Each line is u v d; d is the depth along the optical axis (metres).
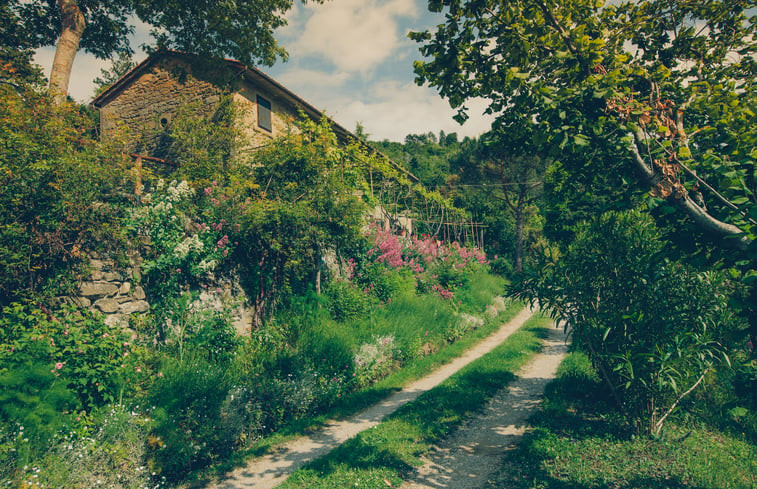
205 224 8.58
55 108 7.93
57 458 4.17
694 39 5.09
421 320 12.09
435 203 25.80
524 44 3.85
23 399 4.20
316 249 10.91
